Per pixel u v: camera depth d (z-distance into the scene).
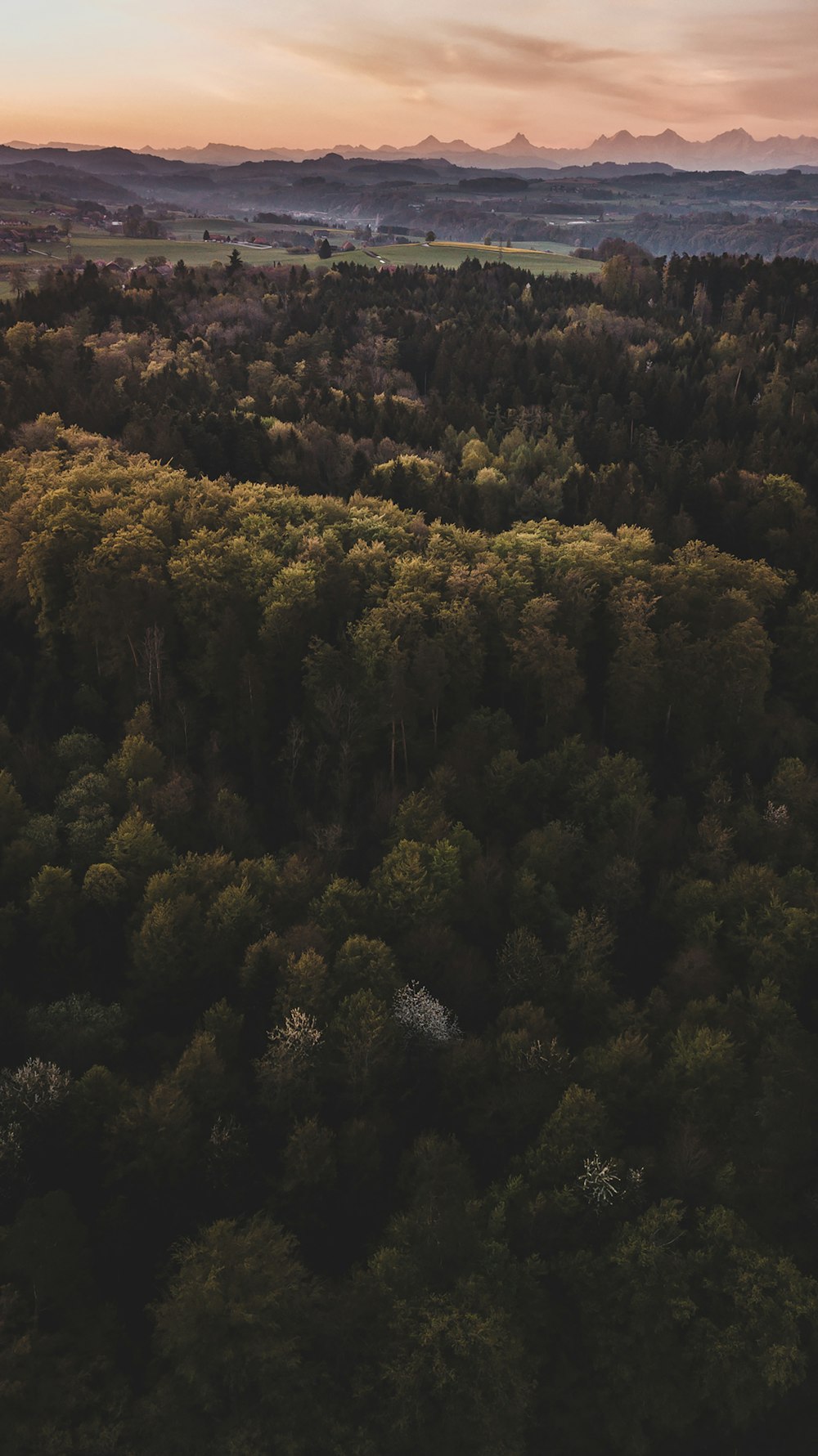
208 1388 46.94
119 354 179.25
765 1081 63.38
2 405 154.88
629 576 109.81
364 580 107.75
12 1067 63.44
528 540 115.81
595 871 85.38
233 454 140.75
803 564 129.38
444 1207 55.91
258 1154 61.22
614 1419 52.44
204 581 99.88
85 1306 51.28
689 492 142.75
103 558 98.62
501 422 177.62
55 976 71.75
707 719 103.56
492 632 104.81
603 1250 55.44
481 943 80.81
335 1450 47.56
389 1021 65.38
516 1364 51.12
